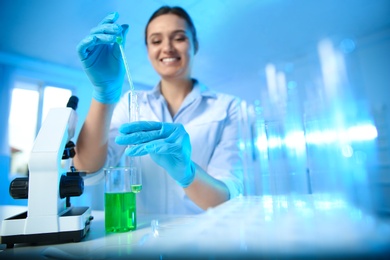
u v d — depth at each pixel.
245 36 2.55
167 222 0.57
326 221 0.39
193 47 1.22
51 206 0.43
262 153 0.95
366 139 1.70
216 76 3.59
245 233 0.35
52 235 0.42
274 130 0.95
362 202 0.58
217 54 2.93
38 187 0.44
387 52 2.60
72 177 0.47
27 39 2.53
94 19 2.03
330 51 2.77
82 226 0.44
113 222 0.51
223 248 0.30
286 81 3.12
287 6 2.12
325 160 0.96
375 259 0.27
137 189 0.53
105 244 0.40
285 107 1.39
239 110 1.25
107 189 0.52
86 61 0.72
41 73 3.22
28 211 0.43
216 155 1.11
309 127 0.96
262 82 3.44
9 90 2.91
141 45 2.39
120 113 1.09
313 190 0.91
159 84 1.32
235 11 2.13
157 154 0.69
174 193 1.11
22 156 3.21
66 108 0.54
